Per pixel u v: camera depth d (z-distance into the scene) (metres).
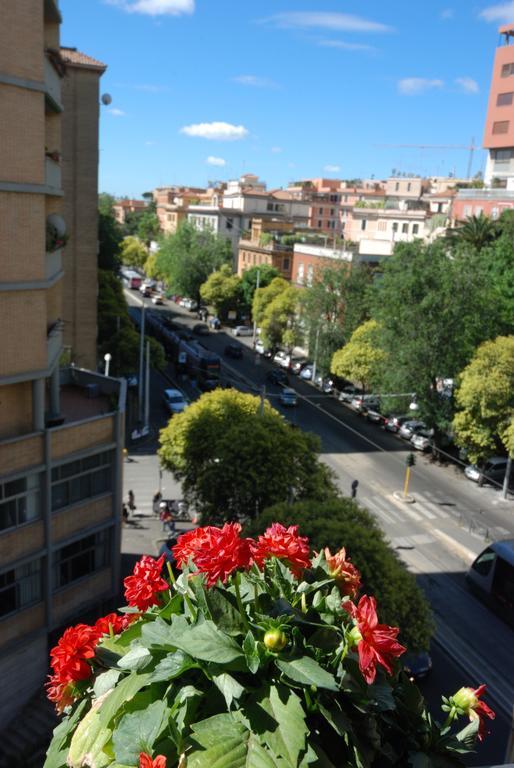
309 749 2.20
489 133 61.47
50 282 15.05
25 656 16.02
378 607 15.50
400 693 2.71
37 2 13.30
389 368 37.72
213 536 2.67
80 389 21.20
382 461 38.00
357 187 128.38
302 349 63.94
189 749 2.22
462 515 31.17
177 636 2.42
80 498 16.86
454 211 60.84
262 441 22.09
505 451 36.53
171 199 133.38
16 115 13.46
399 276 36.38
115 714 2.43
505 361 31.50
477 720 2.71
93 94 32.38
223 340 70.12
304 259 66.94
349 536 16.34
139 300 92.25
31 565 15.88
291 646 2.49
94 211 33.66
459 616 22.80
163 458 26.70
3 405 14.85
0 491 14.75
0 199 13.60
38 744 15.14
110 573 18.09
